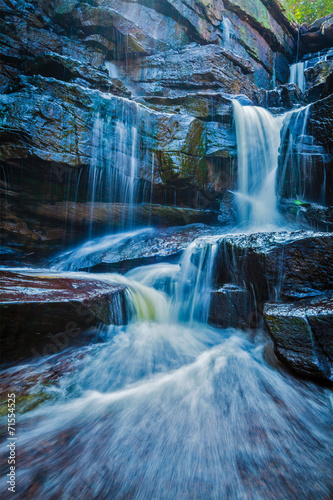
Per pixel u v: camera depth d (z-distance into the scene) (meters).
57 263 7.82
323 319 3.26
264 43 14.96
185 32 12.20
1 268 6.32
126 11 10.99
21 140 6.83
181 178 8.20
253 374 3.41
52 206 7.93
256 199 9.15
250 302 4.66
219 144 9.17
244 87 11.62
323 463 2.11
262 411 2.74
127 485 1.90
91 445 2.25
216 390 3.09
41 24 9.77
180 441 2.32
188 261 6.01
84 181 7.62
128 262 7.16
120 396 2.97
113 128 7.80
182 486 1.89
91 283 4.84
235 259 4.91
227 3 13.14
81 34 10.61
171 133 8.40
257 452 2.21
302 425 2.55
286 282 4.22
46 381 3.11
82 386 3.11
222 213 9.03
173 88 11.00
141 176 8.12
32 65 8.71
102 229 8.60
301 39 16.50
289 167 8.46
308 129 8.49
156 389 3.11
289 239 4.38
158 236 8.10
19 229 7.77
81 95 7.52
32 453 2.13
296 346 3.32
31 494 1.79
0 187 7.33
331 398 2.94
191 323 5.32
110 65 11.31
